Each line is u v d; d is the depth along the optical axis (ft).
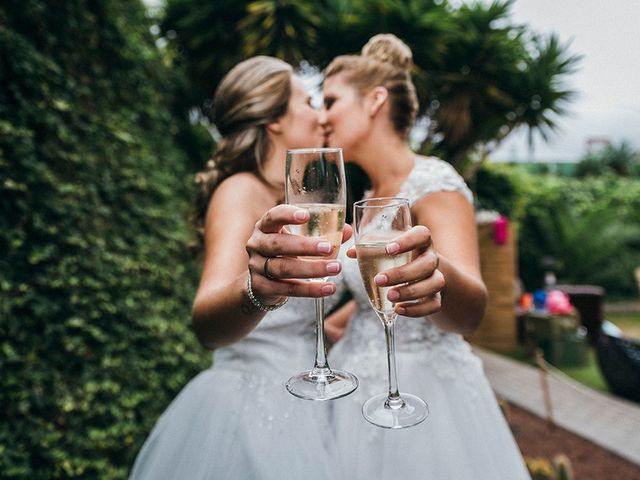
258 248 2.59
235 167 4.72
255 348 4.25
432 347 4.26
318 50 14.92
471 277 3.46
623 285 37.73
